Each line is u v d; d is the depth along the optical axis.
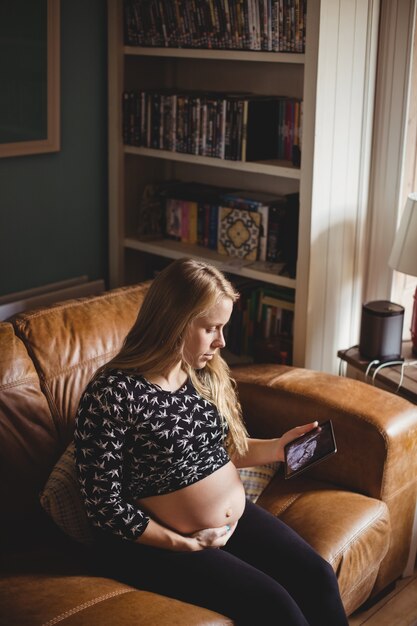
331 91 2.66
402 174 2.89
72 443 2.08
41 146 3.04
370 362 2.79
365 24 2.71
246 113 2.84
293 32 2.64
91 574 1.90
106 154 3.34
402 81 2.78
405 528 2.43
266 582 1.78
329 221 2.83
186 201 3.31
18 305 2.93
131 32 3.13
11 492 2.03
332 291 2.95
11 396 2.04
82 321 2.29
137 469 1.85
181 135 3.06
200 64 3.31
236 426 2.07
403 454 2.30
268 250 3.08
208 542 1.88
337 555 2.06
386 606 2.45
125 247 3.47
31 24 2.88
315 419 2.39
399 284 3.09
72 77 3.11
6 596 1.77
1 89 2.85
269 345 3.00
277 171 2.80
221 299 1.85
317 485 2.36
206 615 1.71
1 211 3.01
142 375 1.84
